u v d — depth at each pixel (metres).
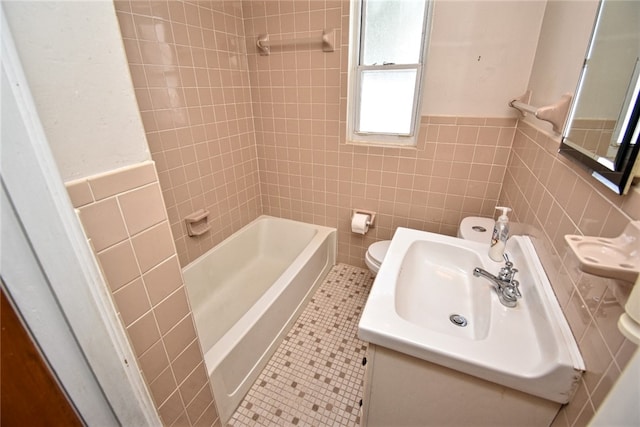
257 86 2.16
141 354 0.82
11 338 0.47
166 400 0.94
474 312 0.99
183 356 0.98
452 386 0.81
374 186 2.12
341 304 2.08
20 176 0.47
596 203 0.61
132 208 0.74
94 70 0.61
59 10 0.54
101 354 0.65
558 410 0.69
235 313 1.99
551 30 1.19
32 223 0.49
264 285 2.26
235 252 2.30
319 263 2.23
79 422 0.62
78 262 0.57
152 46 1.47
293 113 2.14
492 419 0.81
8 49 0.44
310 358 1.66
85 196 0.63
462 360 0.72
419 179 1.95
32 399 0.52
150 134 1.55
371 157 2.03
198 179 1.91
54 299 0.54
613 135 0.54
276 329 1.70
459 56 1.58
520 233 1.20
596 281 0.58
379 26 1.78
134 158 0.73
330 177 2.23
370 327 0.82
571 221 0.73
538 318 0.77
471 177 1.81
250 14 1.96
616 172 0.51
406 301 1.03
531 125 1.28
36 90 0.52
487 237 1.52
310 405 1.41
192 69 1.71
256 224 2.49
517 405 0.74
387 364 0.88
